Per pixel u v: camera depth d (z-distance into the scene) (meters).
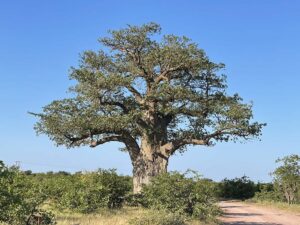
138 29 34.19
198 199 20.61
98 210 21.95
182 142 34.50
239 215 27.33
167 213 17.39
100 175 24.22
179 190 20.58
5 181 11.73
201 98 33.78
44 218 14.38
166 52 33.41
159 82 34.62
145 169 33.38
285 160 42.66
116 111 32.78
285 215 28.23
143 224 15.63
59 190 22.09
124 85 32.31
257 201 46.16
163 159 33.88
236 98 35.38
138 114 31.70
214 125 33.19
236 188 56.38
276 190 44.53
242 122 32.47
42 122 32.25
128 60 35.12
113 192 24.16
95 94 31.69
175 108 32.53
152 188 21.53
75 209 21.45
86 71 32.19
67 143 33.06
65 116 32.12
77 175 25.30
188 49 33.66
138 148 34.28
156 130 33.41
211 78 35.09
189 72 34.78
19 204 12.48
